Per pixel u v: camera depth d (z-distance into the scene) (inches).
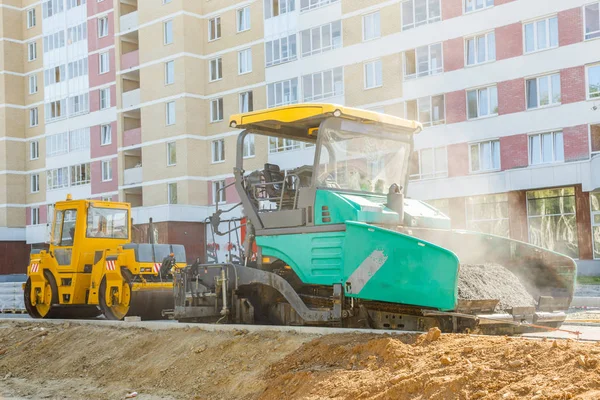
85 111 2118.6
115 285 612.7
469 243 430.9
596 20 1192.8
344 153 425.1
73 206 664.4
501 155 1298.0
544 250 417.1
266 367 355.9
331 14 1566.2
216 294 449.7
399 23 1446.9
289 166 433.4
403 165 458.6
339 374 303.1
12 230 2285.9
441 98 1389.0
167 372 402.3
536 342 271.9
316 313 396.5
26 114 2330.2
